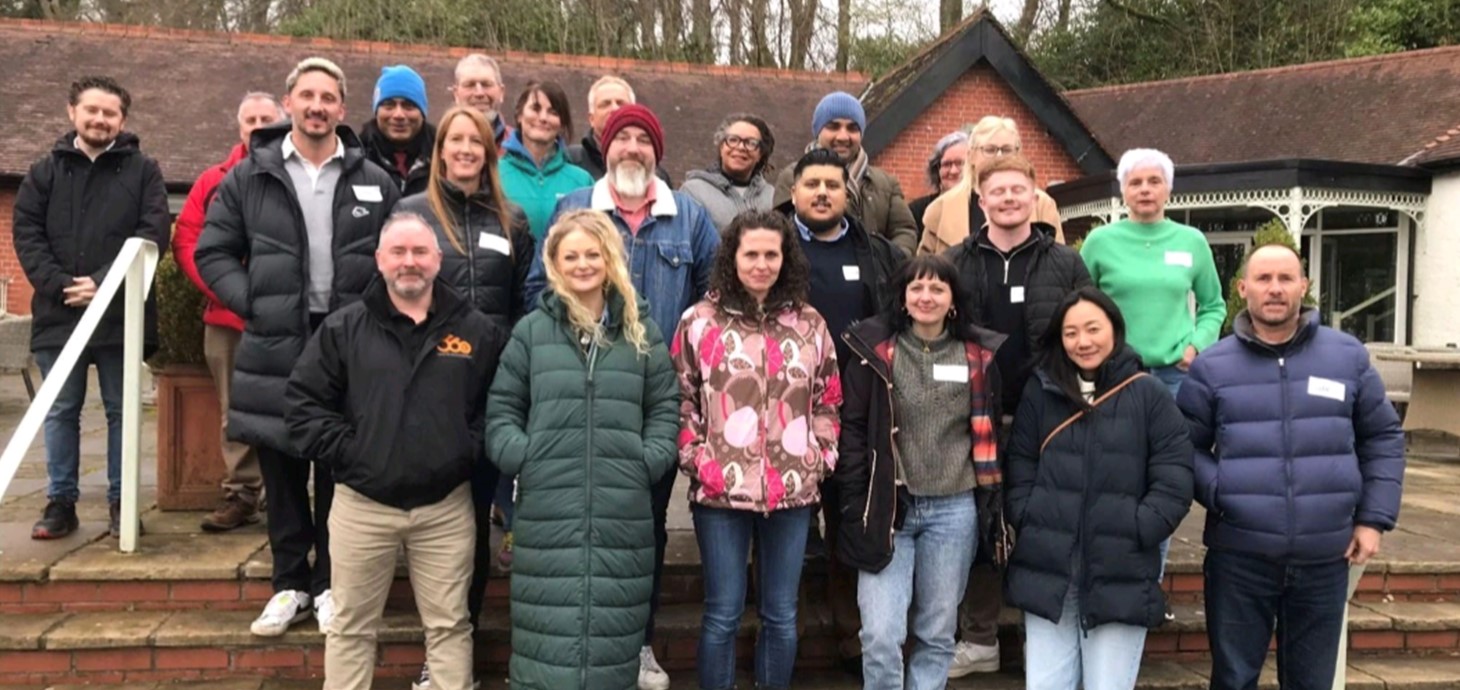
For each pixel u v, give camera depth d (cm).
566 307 321
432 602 332
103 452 640
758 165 421
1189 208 1300
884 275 379
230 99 1377
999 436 342
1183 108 1590
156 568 390
